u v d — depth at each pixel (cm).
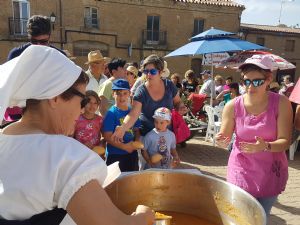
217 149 660
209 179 171
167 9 1941
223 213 165
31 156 89
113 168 126
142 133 319
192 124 692
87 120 313
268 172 209
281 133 204
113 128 307
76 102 99
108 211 87
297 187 453
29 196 86
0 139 94
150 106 308
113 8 1838
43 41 280
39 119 97
